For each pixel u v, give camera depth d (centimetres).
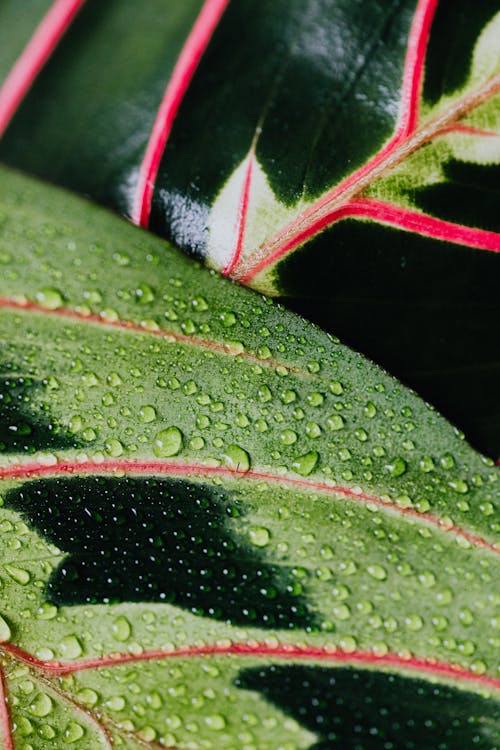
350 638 18
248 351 18
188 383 18
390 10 19
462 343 19
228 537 18
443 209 19
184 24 18
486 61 19
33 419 18
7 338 18
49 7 18
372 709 18
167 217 18
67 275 18
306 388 18
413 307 19
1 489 18
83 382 18
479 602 18
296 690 18
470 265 19
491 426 19
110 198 18
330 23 18
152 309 18
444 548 18
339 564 18
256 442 18
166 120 18
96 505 18
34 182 18
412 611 18
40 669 18
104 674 18
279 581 18
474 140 19
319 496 18
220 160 18
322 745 18
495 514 18
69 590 18
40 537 18
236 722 18
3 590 18
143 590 18
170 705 18
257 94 18
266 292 19
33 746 18
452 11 19
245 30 18
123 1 18
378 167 19
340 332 19
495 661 18
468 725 18
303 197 19
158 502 18
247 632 18
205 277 18
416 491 18
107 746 18
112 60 18
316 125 19
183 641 18
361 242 19
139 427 18
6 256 18
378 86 19
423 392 19
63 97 18
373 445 18
